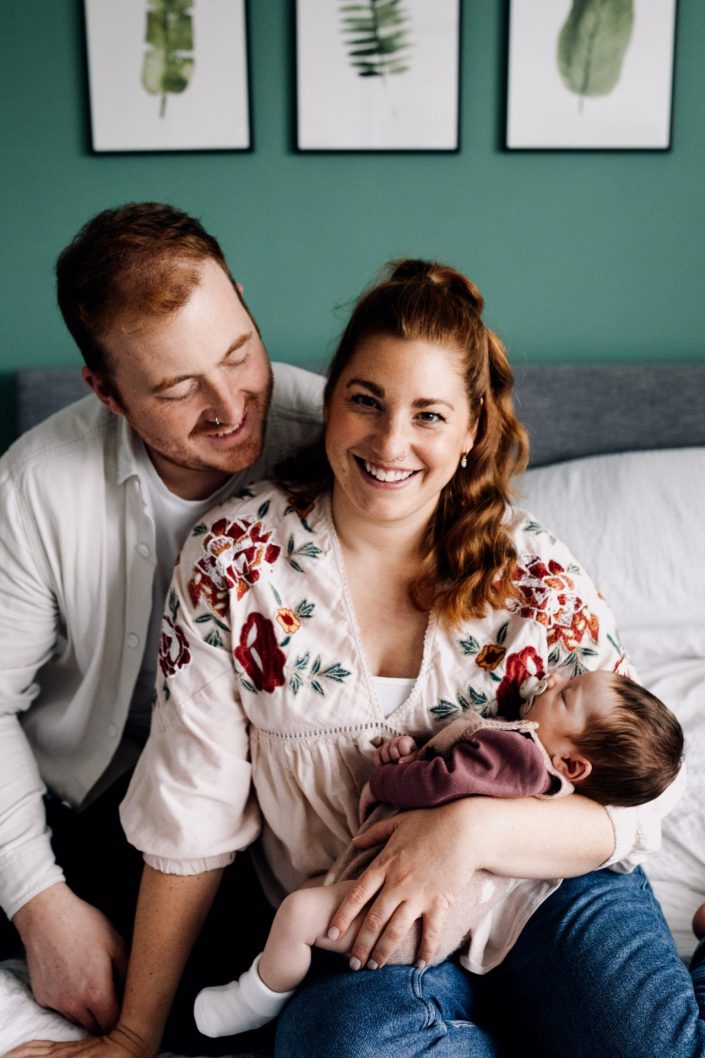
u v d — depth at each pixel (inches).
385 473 43.7
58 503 52.6
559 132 81.3
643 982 41.5
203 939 51.1
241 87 80.0
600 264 85.1
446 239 84.7
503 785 43.2
